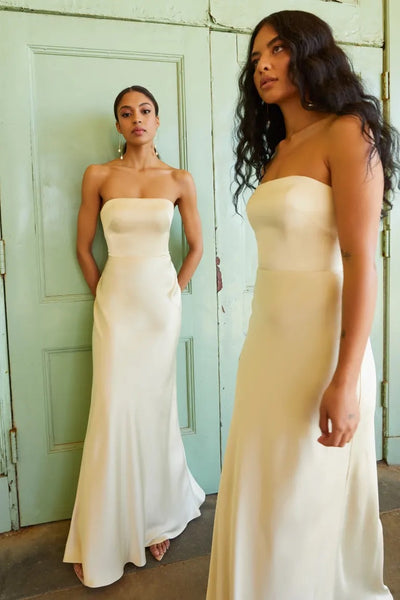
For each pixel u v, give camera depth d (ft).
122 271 5.87
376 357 8.11
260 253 3.78
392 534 6.36
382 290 8.04
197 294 7.02
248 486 3.67
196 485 7.10
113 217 5.80
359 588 4.19
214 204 6.97
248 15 6.86
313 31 3.43
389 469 8.11
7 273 6.27
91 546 5.54
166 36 6.57
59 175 6.36
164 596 5.42
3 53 6.01
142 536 5.84
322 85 3.38
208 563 5.95
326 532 3.65
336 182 3.28
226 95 6.90
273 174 3.79
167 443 6.21
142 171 6.12
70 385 6.66
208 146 6.87
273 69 3.51
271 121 4.42
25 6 5.99
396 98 7.64
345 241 3.25
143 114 5.90
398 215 7.85
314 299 3.44
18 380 6.45
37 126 6.24
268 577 3.62
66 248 6.47
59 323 6.51
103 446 5.66
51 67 6.22
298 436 3.50
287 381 3.52
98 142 6.46
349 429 3.25
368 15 7.46
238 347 7.34
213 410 7.28
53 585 5.61
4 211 6.19
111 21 6.36
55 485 6.74
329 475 3.61
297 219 3.38
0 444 6.48
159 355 5.98
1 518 6.55
